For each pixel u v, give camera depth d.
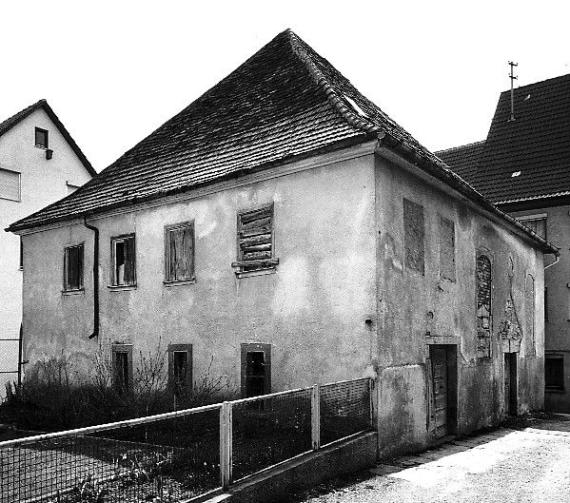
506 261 15.10
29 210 23.55
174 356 11.64
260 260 10.36
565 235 19.61
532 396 16.69
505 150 23.02
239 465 6.76
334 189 9.50
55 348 14.34
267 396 6.79
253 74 13.90
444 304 11.34
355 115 9.77
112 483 5.70
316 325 9.50
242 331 10.52
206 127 13.38
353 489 7.15
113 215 13.16
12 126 23.14
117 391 11.30
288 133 10.74
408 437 9.61
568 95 23.23
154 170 13.38
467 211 12.77
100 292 13.34
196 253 11.44
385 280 9.16
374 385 8.76
